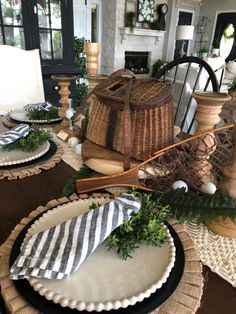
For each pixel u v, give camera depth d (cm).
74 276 39
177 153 63
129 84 69
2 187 70
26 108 123
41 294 36
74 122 103
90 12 491
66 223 44
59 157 85
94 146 75
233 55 685
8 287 38
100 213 45
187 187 61
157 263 41
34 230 48
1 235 53
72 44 267
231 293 43
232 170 54
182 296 38
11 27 235
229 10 655
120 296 36
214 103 58
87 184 64
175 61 142
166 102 65
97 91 72
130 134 64
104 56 583
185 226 56
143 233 44
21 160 78
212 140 62
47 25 249
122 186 65
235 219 46
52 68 258
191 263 44
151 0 563
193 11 686
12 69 165
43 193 68
